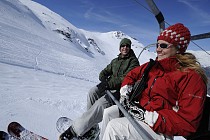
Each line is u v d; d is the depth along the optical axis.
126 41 3.79
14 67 10.98
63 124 3.40
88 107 3.52
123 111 2.24
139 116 2.29
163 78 2.29
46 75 11.59
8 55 18.36
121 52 3.87
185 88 2.09
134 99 2.53
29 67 14.85
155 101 2.26
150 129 2.15
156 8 3.41
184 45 2.33
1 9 70.44
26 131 2.84
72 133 2.84
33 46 34.12
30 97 5.00
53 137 3.25
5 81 6.50
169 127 2.01
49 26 105.62
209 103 2.11
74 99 5.95
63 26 118.69
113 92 3.33
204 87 2.05
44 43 51.25
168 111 2.08
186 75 2.13
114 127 2.16
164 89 2.22
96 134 3.11
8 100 4.40
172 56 2.34
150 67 2.47
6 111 3.74
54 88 7.34
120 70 3.78
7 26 47.56
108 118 2.54
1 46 21.98
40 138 2.83
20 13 83.75
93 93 3.47
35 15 104.69
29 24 77.69
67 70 23.66
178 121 1.98
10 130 2.73
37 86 6.96
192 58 2.25
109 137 2.14
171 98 2.21
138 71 2.88
